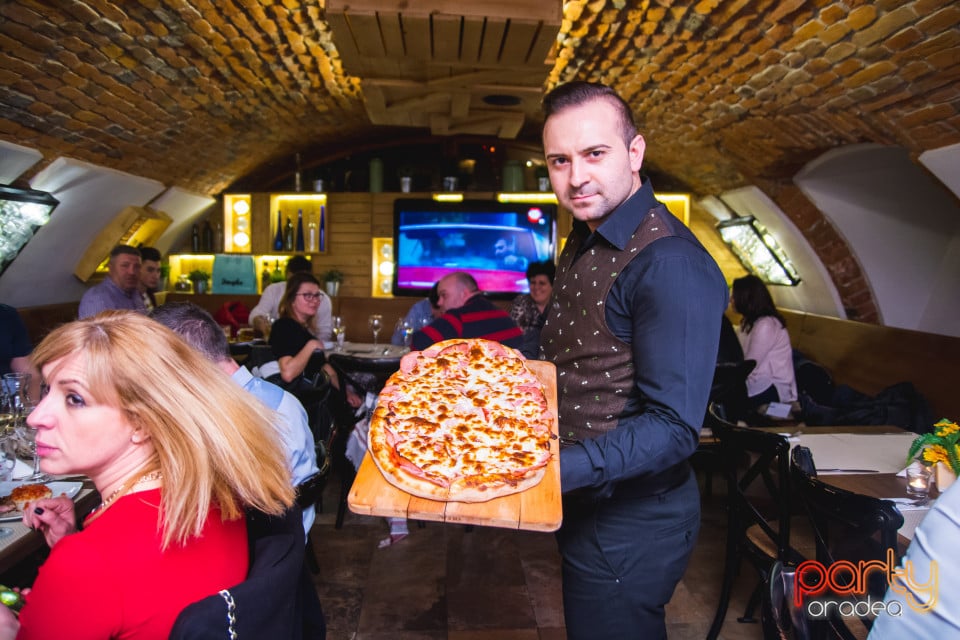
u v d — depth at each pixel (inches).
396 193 257.6
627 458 48.3
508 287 256.8
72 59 128.3
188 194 232.5
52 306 194.2
